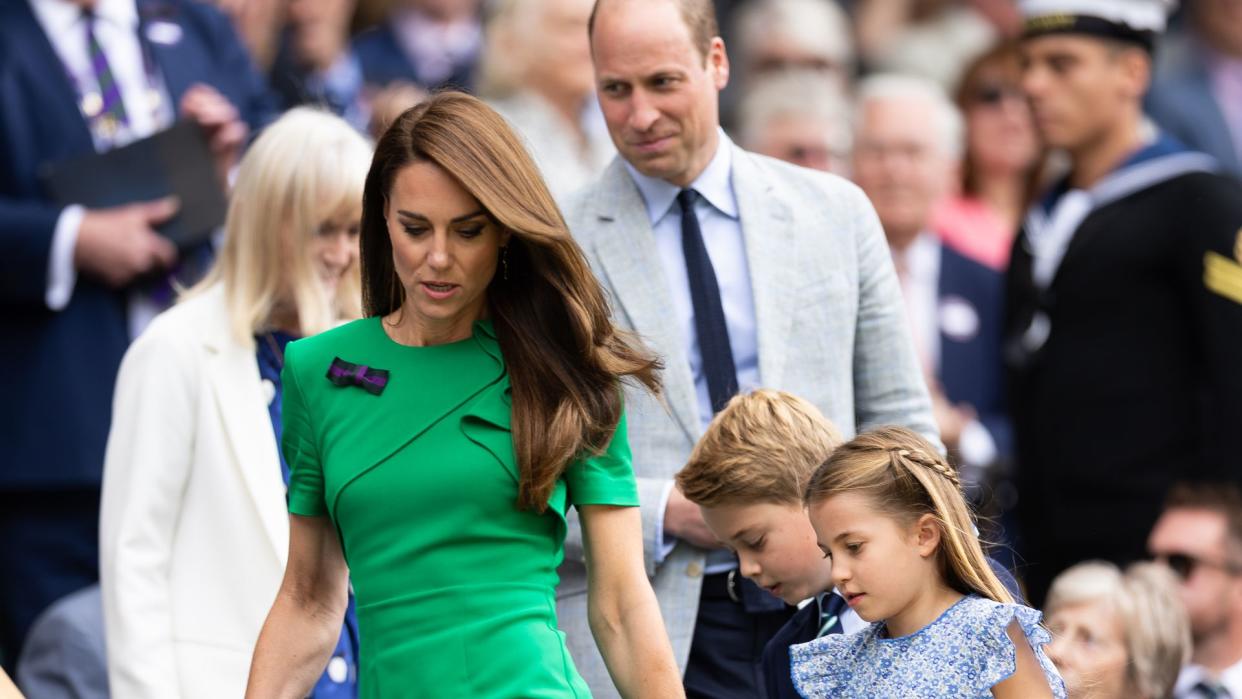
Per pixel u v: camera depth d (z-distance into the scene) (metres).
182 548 16.67
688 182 16.92
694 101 16.55
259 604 16.55
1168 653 20.44
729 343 16.77
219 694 16.36
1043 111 23.80
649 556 16.30
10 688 15.32
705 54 16.73
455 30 27.98
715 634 16.39
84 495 22.11
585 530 13.37
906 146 25.89
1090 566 20.81
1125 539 22.34
